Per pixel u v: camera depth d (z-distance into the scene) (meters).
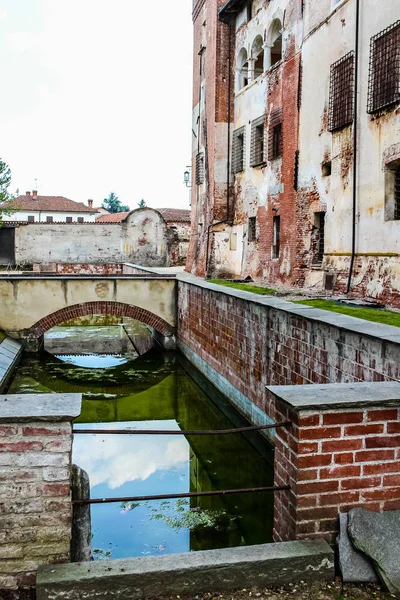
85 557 4.07
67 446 3.53
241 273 21.80
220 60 22.50
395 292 11.58
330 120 14.30
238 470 10.31
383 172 12.03
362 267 12.91
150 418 13.83
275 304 10.84
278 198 18.16
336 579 3.63
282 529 3.94
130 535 7.57
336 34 14.03
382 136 12.05
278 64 17.92
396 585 3.51
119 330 26.91
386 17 11.82
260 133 20.12
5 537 3.52
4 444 3.48
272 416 10.47
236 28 22.23
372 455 3.75
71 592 3.36
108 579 3.40
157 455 10.96
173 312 19.88
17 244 39.16
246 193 21.41
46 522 3.54
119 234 40.38
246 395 12.20
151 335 23.05
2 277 18.56
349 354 7.70
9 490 3.50
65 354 20.44
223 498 8.95
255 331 11.59
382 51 11.86
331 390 3.93
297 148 16.61
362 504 3.77
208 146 23.58
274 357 10.55
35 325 18.83
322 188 15.03
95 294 19.22
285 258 17.56
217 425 13.18
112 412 14.30
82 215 67.56
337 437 3.69
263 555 3.58
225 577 3.53
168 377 17.53
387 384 4.10
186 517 8.16
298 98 16.42
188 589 3.49
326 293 14.34
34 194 69.44
